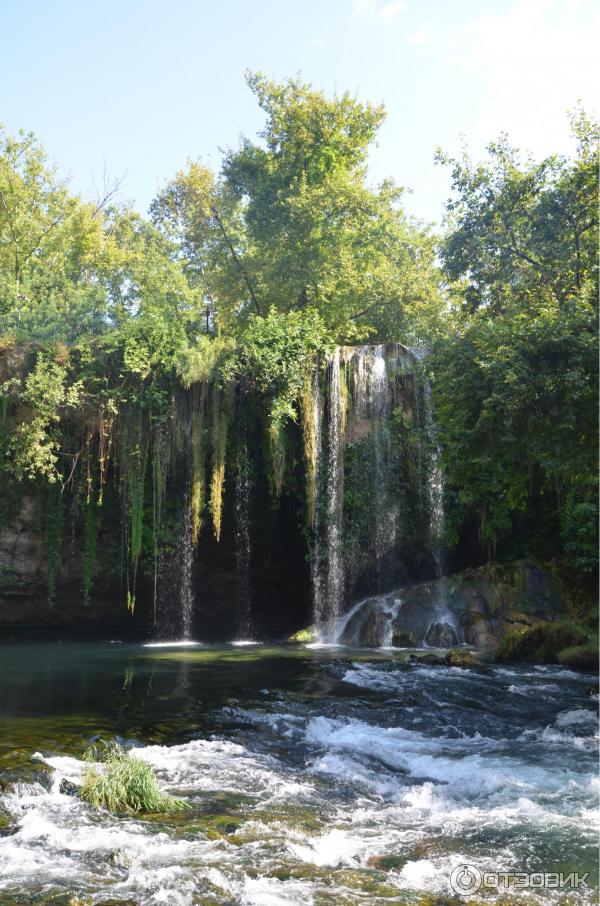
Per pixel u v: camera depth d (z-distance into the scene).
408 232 36.06
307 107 31.61
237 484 24.69
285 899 5.69
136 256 36.28
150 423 23.19
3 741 9.41
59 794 7.79
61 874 6.05
